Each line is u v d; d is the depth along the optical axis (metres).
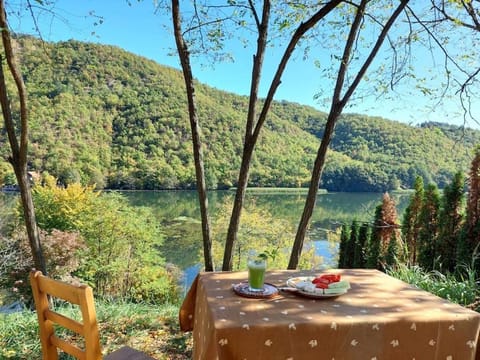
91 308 1.31
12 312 3.26
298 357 1.33
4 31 2.69
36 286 1.46
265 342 1.31
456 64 3.69
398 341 1.40
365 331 1.37
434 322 1.42
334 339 1.35
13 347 2.48
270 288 1.70
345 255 6.23
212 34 3.46
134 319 3.04
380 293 1.71
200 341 1.62
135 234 11.27
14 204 8.54
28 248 8.00
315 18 2.74
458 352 1.45
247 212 12.58
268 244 11.95
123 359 1.63
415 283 3.30
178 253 14.12
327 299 1.60
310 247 11.38
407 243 4.98
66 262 8.93
